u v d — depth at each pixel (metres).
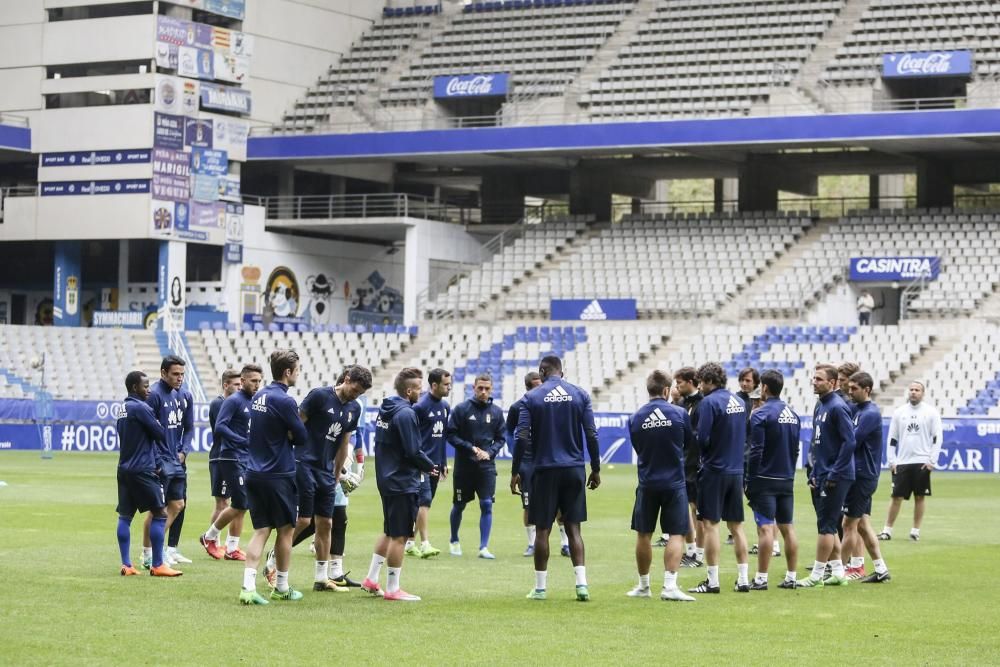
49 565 18.31
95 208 58.50
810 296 53.56
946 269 53.16
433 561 19.92
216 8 59.69
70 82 58.94
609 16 62.75
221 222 59.59
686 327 53.72
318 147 59.59
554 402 15.88
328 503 16.25
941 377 47.94
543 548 15.91
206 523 24.84
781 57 57.75
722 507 16.86
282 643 12.88
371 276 66.06
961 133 51.50
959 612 15.35
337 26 64.75
